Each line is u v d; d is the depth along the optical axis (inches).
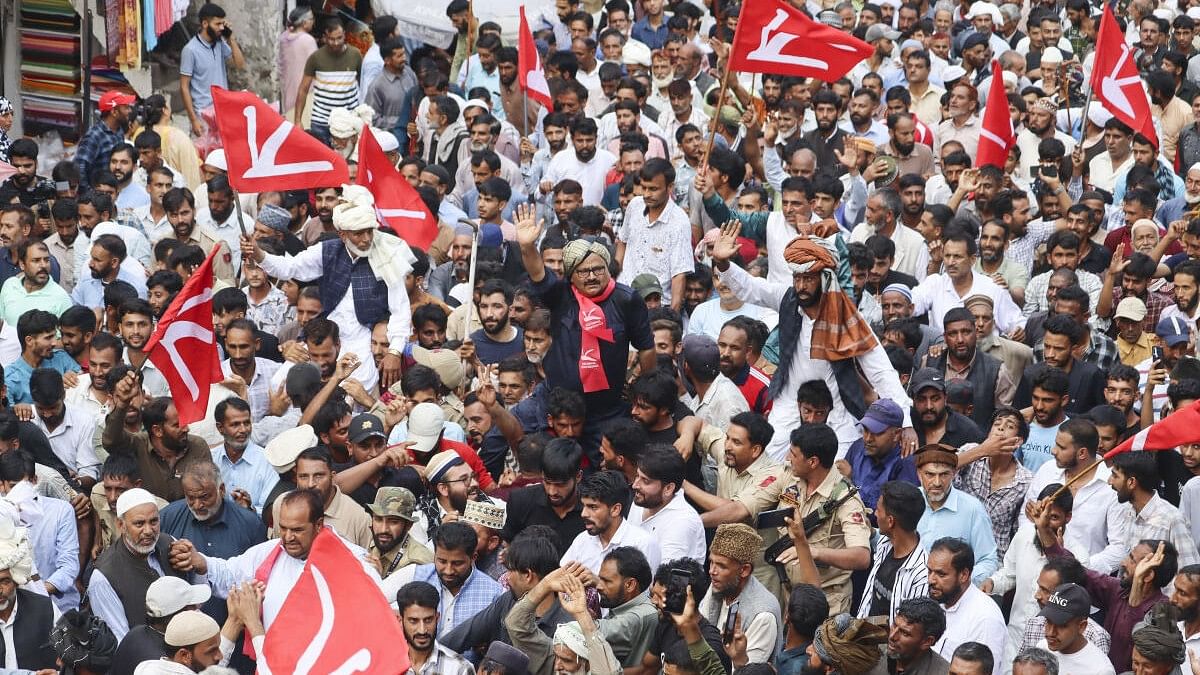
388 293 1150.3
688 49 1836.9
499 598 824.3
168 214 1371.8
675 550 891.4
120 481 964.6
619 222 1423.5
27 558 844.0
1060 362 1131.9
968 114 1745.8
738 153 1579.7
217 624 831.7
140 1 1839.3
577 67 1849.2
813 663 784.9
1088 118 1727.4
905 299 1234.0
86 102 1790.1
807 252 977.5
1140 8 2098.9
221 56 1841.8
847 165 1472.7
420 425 975.0
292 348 1134.4
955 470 936.9
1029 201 1485.0
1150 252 1402.6
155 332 1018.7
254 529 942.4
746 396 1053.8
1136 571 858.1
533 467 976.9
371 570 861.8
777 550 903.7
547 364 1040.2
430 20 2085.4
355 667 682.2
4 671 826.8
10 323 1263.5
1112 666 825.5
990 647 824.9
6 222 1354.6
